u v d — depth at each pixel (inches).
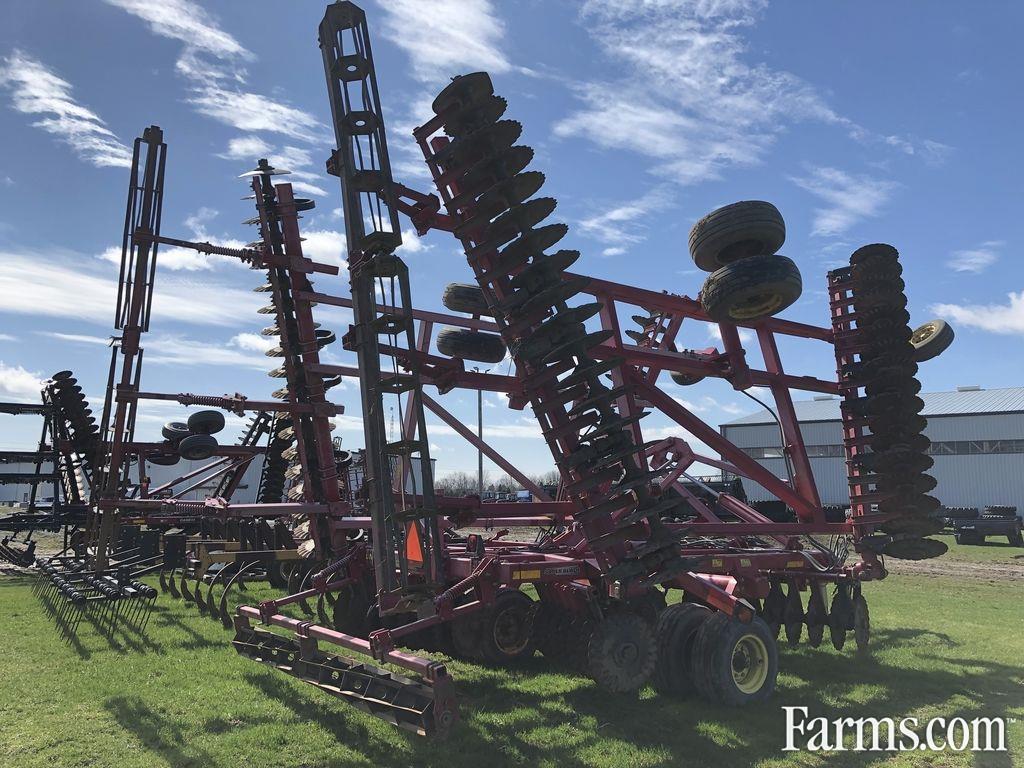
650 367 316.5
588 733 204.4
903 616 424.2
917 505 316.5
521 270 245.1
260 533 503.5
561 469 244.5
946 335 368.8
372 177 215.9
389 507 205.9
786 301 272.1
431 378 293.1
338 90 221.6
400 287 213.6
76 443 682.2
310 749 188.5
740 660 243.0
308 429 386.3
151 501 446.0
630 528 234.4
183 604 420.8
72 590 356.2
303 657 224.1
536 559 248.4
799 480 335.6
